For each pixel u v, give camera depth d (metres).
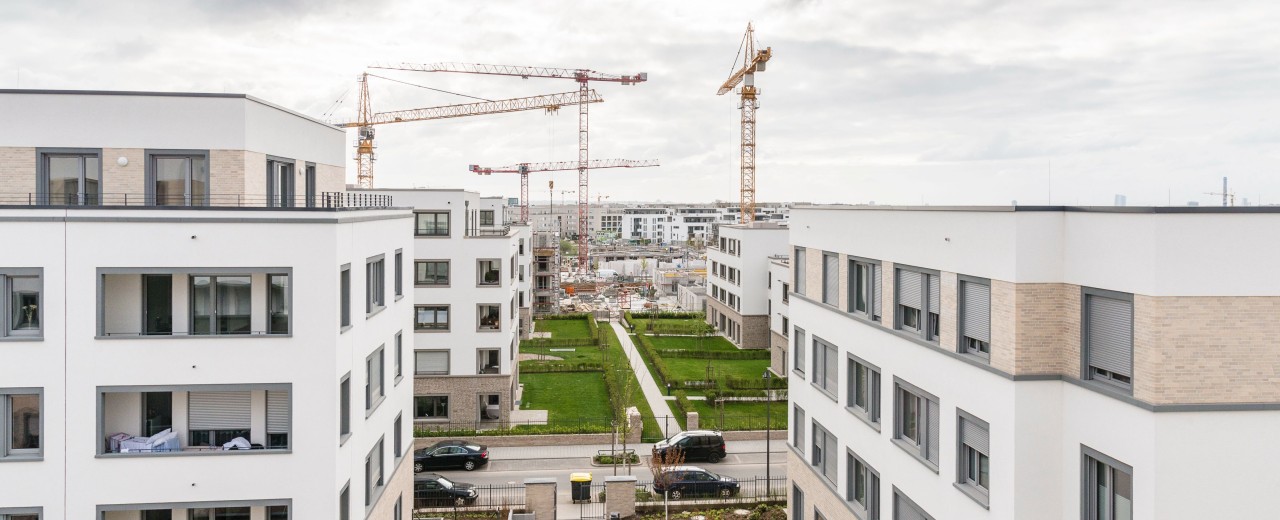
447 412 46.75
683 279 127.56
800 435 28.83
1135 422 13.92
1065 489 15.81
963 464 18.02
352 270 20.91
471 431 43.81
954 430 18.14
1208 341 13.60
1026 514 15.84
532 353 71.50
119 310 19.61
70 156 21.81
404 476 27.58
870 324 22.42
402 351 27.30
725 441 44.84
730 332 77.12
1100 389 14.73
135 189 21.78
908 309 20.73
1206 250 13.54
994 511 16.53
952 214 18.09
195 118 21.84
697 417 45.38
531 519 30.77
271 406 20.17
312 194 27.11
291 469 19.67
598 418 48.84
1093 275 14.95
